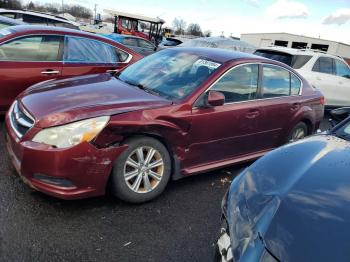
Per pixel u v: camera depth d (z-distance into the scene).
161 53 5.02
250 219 1.98
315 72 9.12
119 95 3.80
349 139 2.98
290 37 44.72
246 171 2.53
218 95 3.95
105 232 3.14
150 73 4.50
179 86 4.09
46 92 3.83
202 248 3.09
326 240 1.67
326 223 1.77
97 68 6.12
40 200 3.50
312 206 1.90
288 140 5.13
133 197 3.56
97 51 6.23
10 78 5.34
